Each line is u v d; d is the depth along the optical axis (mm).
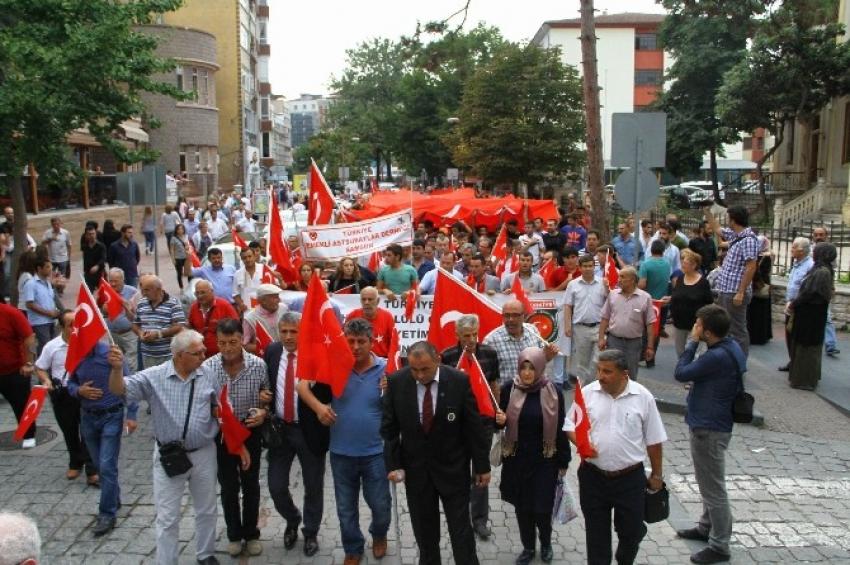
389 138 55469
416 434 5621
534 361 6000
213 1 57969
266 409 6398
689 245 14812
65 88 12602
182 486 5996
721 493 6191
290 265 11695
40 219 24891
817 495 7625
